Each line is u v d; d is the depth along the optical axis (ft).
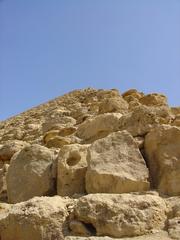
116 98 46.68
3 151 38.81
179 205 19.29
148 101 49.34
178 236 16.96
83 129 34.73
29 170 26.48
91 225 18.75
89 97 82.33
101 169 22.84
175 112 39.88
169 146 23.29
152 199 19.13
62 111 70.85
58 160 25.64
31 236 18.78
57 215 19.20
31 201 20.03
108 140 24.25
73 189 24.44
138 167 22.74
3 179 31.58
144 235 17.75
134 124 28.55
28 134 56.59
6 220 19.63
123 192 21.97
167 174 22.31
